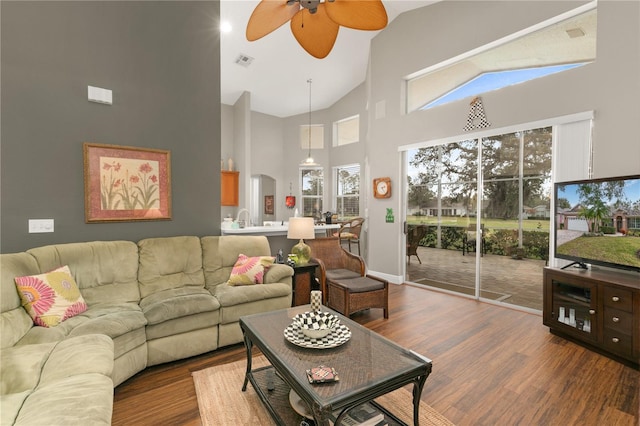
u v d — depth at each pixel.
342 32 5.25
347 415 1.65
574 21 3.36
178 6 3.49
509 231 3.85
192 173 3.62
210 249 3.38
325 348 1.75
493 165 3.97
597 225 2.86
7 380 1.49
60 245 2.60
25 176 2.65
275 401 1.85
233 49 5.50
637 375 2.27
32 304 2.09
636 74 2.85
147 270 2.97
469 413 1.86
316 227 4.98
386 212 5.19
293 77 6.70
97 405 1.28
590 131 3.14
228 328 2.74
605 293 2.56
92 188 2.96
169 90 3.44
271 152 8.73
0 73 2.54
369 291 3.39
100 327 2.03
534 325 3.23
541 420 1.80
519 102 3.65
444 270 4.53
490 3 3.89
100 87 3.00
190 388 2.15
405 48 4.85
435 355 2.59
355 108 7.49
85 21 2.92
